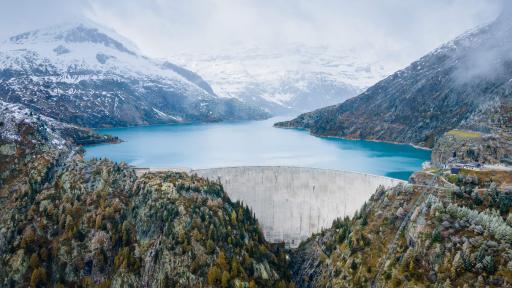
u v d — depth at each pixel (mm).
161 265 179625
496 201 151125
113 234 196625
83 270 187375
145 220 199750
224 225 194500
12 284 180750
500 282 122250
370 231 172375
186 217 192125
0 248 191375
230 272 175250
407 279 139125
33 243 192250
